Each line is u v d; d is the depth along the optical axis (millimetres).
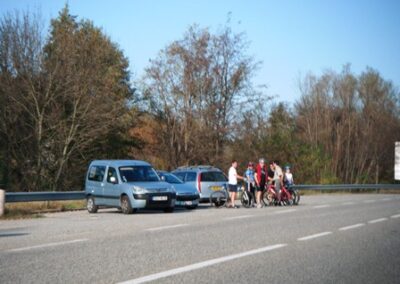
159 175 21781
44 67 36250
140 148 50375
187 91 44281
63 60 37062
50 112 36281
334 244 10898
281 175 25172
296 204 25562
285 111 60375
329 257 9289
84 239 11531
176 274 7688
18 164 35688
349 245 10773
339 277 7605
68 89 36156
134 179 20406
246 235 12258
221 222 15508
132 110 44719
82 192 23625
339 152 64625
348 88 65500
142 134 50125
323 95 65625
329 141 64750
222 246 10469
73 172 38281
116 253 9570
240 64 44844
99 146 43688
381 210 20859
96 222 15750
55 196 22375
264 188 23438
